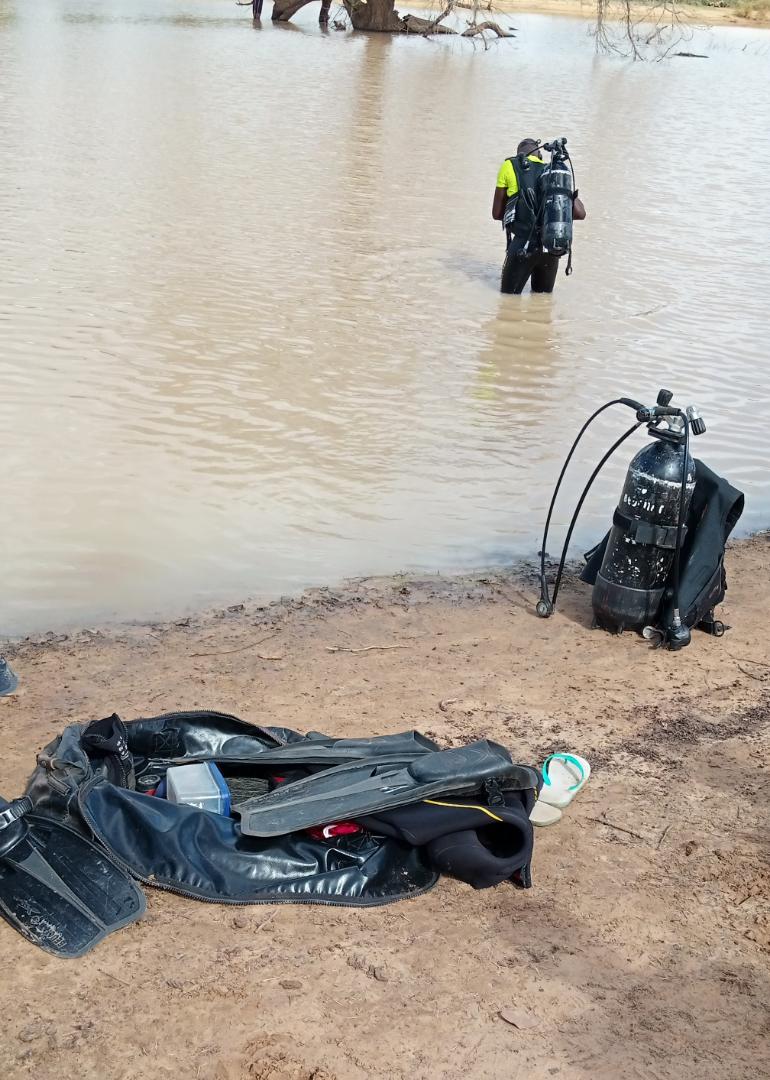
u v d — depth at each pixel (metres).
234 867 3.83
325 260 13.20
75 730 4.24
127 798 3.92
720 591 5.98
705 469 5.81
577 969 3.56
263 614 5.99
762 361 10.80
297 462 7.88
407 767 4.05
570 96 30.98
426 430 8.63
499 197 12.16
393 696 5.23
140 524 6.84
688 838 4.27
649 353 10.82
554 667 5.63
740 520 7.72
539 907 3.85
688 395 9.76
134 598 6.05
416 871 3.93
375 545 6.88
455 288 12.55
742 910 3.88
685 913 3.85
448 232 14.96
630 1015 3.38
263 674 5.37
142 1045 3.16
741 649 5.96
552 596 6.45
